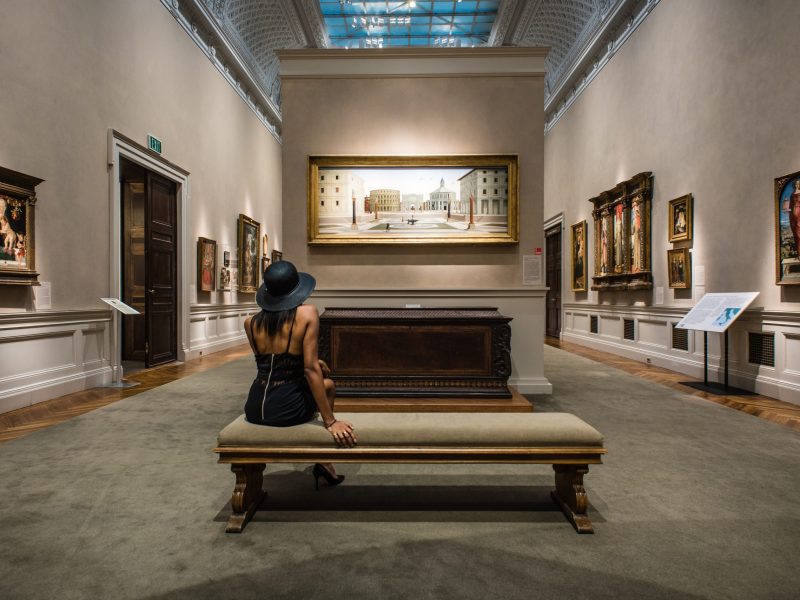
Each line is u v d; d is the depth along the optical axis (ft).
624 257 28.25
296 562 6.64
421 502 8.75
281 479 9.90
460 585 6.09
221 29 31.37
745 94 18.81
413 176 18.37
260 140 42.19
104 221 20.44
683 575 6.36
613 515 8.21
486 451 7.61
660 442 12.32
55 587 6.02
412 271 18.52
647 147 26.30
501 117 18.48
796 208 16.31
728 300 18.85
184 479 9.78
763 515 8.21
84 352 19.22
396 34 40.06
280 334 7.95
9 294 15.74
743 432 13.19
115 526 7.72
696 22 21.88
